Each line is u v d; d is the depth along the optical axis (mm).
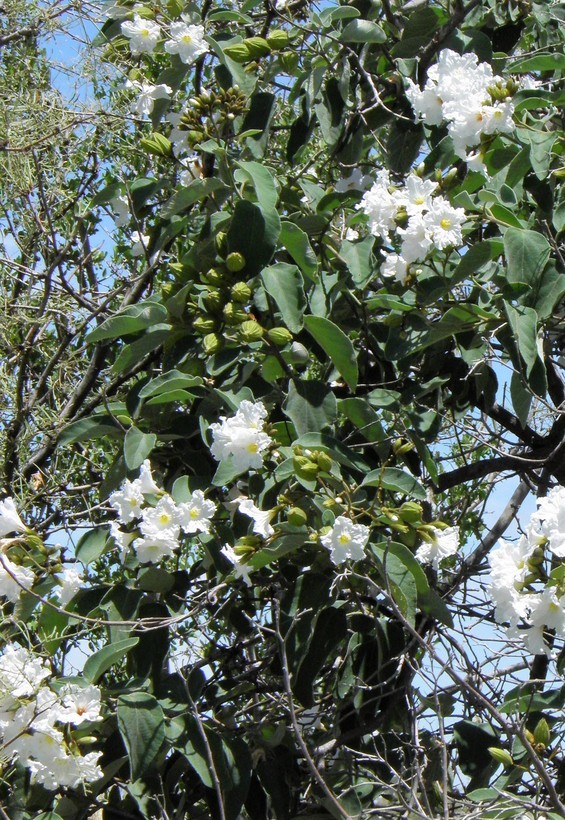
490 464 2131
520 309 1871
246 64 2119
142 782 1887
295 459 1842
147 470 1907
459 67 1943
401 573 1852
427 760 1888
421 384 2043
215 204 2033
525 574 1771
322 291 2000
